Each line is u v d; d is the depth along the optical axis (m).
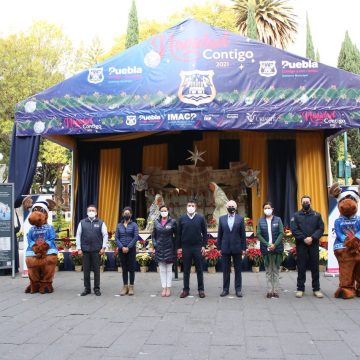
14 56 30.02
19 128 13.03
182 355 5.45
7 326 6.91
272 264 9.10
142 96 12.86
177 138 16.31
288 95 12.57
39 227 9.90
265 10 37.19
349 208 9.03
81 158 16.09
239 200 15.46
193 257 9.21
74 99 13.00
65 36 33.28
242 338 6.13
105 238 9.66
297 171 15.09
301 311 7.77
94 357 5.41
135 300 8.87
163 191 15.87
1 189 11.97
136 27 27.61
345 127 12.41
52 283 10.66
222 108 12.63
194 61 12.82
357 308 7.99
